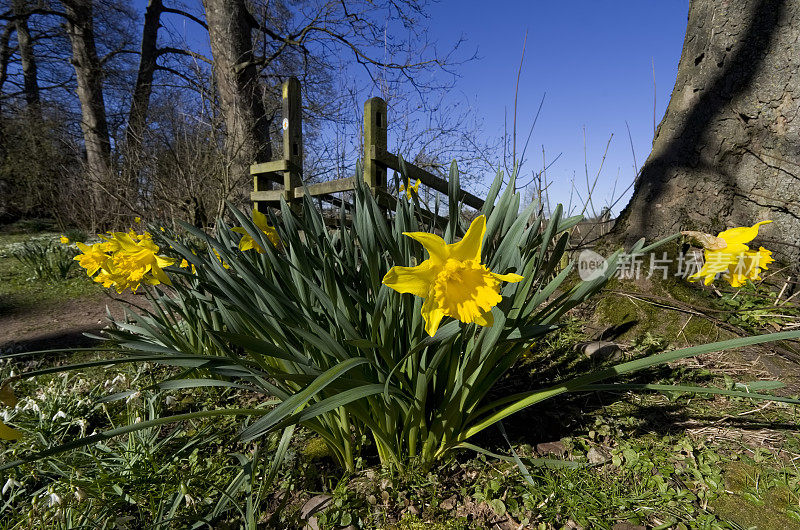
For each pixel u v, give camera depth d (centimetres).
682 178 290
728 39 270
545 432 176
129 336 146
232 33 875
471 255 90
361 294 155
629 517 130
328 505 145
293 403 94
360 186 148
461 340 138
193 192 599
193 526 137
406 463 153
